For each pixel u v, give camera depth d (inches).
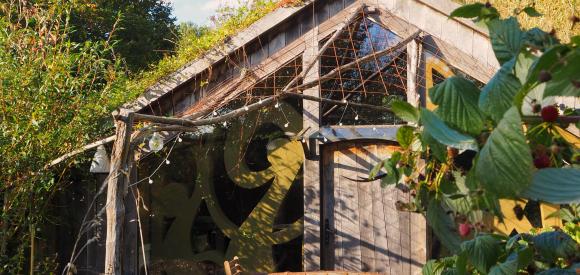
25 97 255.4
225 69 288.0
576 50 45.7
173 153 317.1
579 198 48.4
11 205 255.8
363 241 289.3
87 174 287.6
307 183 293.9
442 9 269.0
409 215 285.3
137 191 291.7
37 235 298.2
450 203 66.6
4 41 263.9
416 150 68.9
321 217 293.6
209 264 322.3
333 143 294.7
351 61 287.4
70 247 299.4
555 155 59.4
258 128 313.4
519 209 60.6
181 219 321.1
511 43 56.8
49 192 289.0
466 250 67.1
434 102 54.2
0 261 257.1
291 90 250.4
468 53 266.1
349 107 290.0
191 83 287.6
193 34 342.0
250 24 283.7
